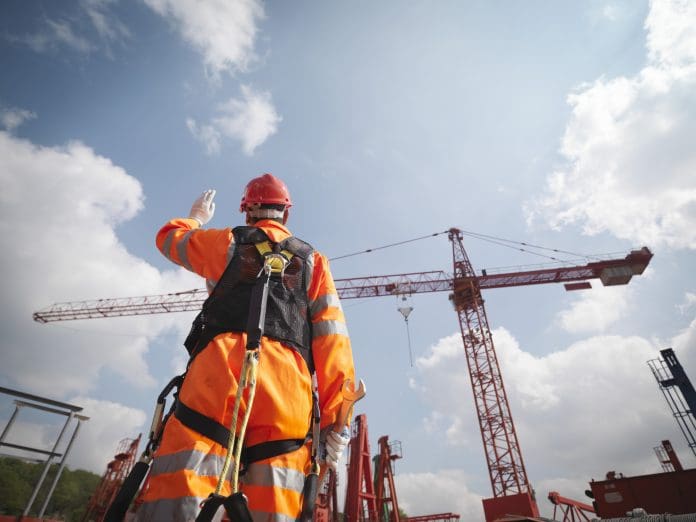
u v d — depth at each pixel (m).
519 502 40.88
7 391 7.03
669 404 23.78
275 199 2.40
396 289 63.72
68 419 7.65
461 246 68.69
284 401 1.55
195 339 1.76
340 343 1.87
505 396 52.97
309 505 1.41
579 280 62.88
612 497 17.77
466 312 61.53
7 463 80.00
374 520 41.59
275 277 1.85
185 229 2.16
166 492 1.26
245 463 1.49
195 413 1.42
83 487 111.56
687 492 16.17
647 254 61.19
